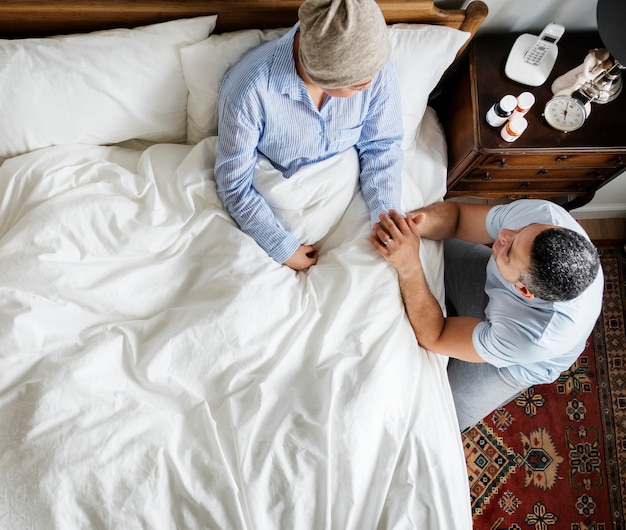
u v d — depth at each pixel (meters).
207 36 1.26
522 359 1.24
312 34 0.89
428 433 1.21
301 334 1.21
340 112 1.21
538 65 1.40
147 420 1.08
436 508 1.16
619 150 1.38
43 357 1.10
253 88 1.10
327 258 1.32
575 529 1.72
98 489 1.01
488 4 1.39
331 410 1.14
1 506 0.98
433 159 1.53
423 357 1.33
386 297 1.26
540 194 1.73
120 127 1.32
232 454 1.09
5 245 1.14
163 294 1.23
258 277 1.20
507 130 1.35
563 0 1.38
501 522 1.72
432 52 1.32
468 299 1.54
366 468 1.15
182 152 1.34
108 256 1.19
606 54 1.31
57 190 1.23
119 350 1.14
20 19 1.21
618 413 1.83
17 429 1.03
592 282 1.15
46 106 1.22
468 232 1.48
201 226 1.27
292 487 1.08
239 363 1.16
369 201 1.35
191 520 1.06
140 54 1.22
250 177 1.27
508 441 1.79
